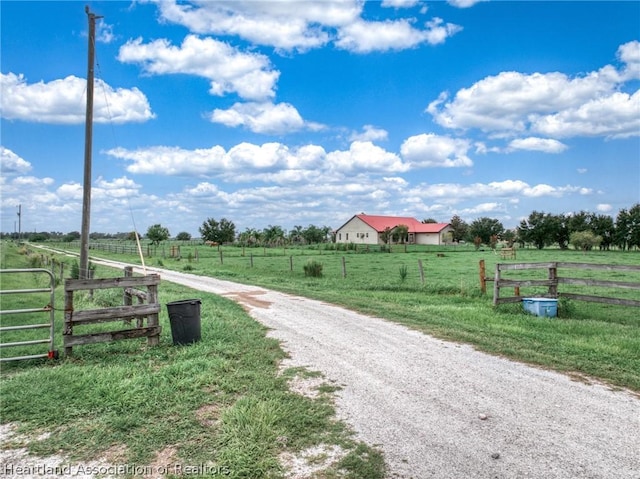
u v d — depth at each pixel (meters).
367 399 5.27
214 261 39.41
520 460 3.84
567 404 5.11
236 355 7.14
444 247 74.12
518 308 11.31
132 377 5.89
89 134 14.80
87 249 14.84
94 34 14.77
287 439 4.24
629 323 10.49
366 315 11.16
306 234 79.94
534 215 73.50
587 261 38.66
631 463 3.79
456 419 4.70
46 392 5.40
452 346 7.86
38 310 6.93
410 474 3.63
